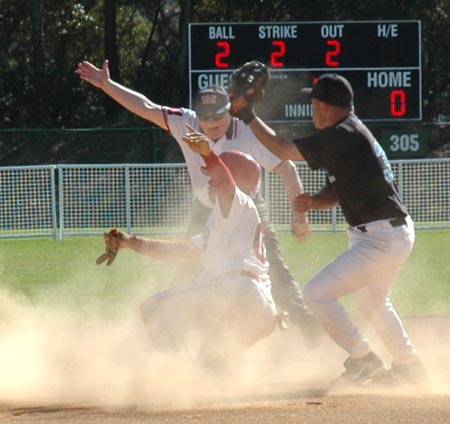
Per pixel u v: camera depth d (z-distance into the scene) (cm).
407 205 6588
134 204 6631
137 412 1784
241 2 11319
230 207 1897
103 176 6619
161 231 6438
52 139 9544
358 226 2075
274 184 6438
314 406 1775
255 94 2048
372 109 6938
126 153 9450
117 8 12800
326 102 2042
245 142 2378
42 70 11300
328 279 2088
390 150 7394
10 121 11150
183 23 11569
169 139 8962
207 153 1864
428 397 1886
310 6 10944
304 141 2030
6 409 1919
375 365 2130
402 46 6906
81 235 6412
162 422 1647
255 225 1931
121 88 2430
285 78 6850
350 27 6875
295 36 6838
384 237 2053
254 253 1920
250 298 1881
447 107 11056
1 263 4962
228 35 6812
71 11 12100
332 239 5903
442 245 5559
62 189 6378
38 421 1708
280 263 2592
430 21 10900
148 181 6625
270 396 1994
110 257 1983
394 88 6931
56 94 11225
